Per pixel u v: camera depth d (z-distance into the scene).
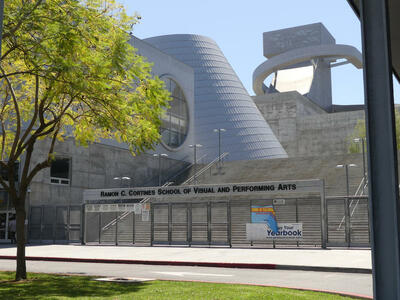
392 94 4.69
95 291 10.29
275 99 108.06
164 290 10.16
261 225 28.28
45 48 11.00
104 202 42.72
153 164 53.12
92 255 22.73
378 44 4.81
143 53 54.34
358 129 85.94
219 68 82.94
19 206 13.04
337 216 34.31
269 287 10.75
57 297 9.35
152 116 13.80
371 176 4.69
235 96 79.81
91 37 11.85
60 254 23.50
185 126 61.06
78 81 11.26
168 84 58.78
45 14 11.33
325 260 18.72
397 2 6.49
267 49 158.25
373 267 4.60
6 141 17.17
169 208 32.25
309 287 11.52
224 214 37.75
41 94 15.31
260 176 49.09
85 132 15.26
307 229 33.62
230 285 11.10
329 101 146.00
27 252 25.11
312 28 153.62
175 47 83.94
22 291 10.35
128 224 39.38
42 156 38.44
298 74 155.12
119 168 47.72
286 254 22.30
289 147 104.88
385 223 4.61
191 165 59.28
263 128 77.75
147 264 19.16
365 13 4.90
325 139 102.12
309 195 37.69
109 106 13.08
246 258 20.08
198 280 13.20
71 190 41.38
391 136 4.64
